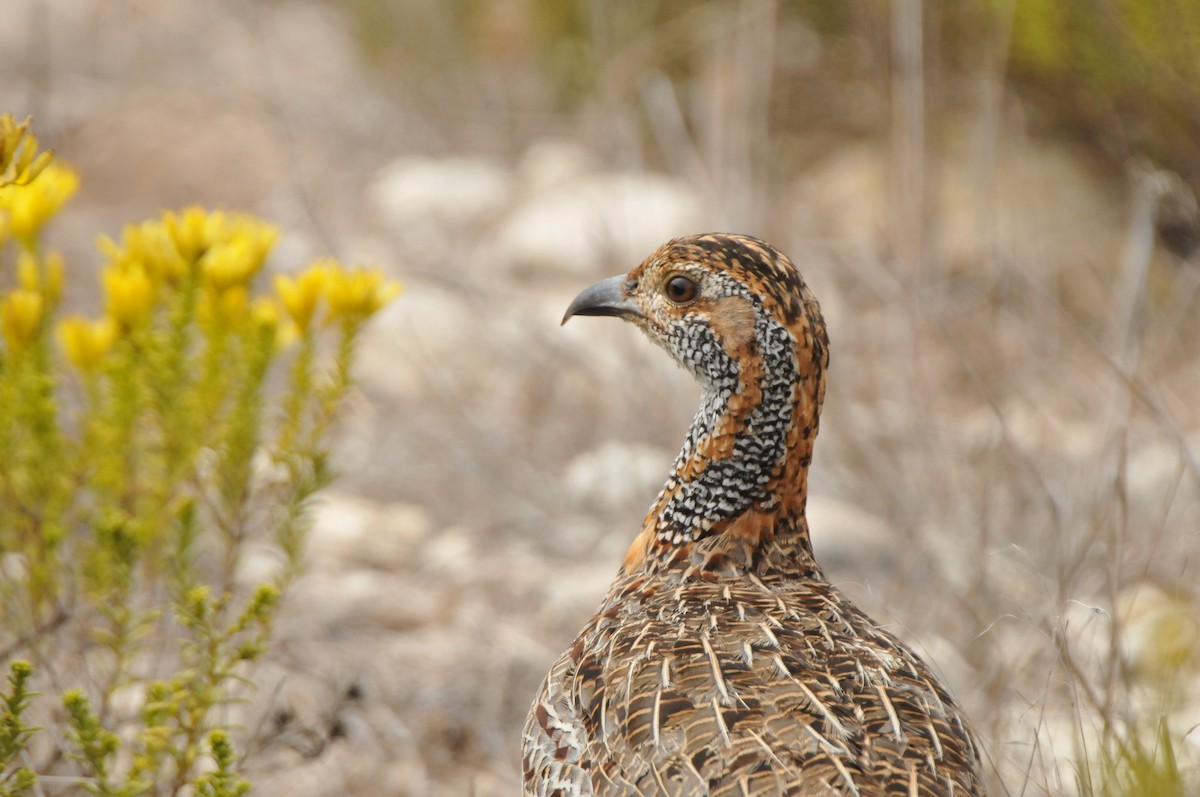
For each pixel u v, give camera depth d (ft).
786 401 22.49
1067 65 53.67
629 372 45.19
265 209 60.59
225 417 27.43
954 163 54.80
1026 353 46.26
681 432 42.06
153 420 27.50
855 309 49.16
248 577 34.91
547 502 41.45
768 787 17.30
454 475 42.96
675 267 23.12
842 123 62.13
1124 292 48.39
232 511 27.09
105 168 63.82
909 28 52.24
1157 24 51.88
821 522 37.01
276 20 89.76
